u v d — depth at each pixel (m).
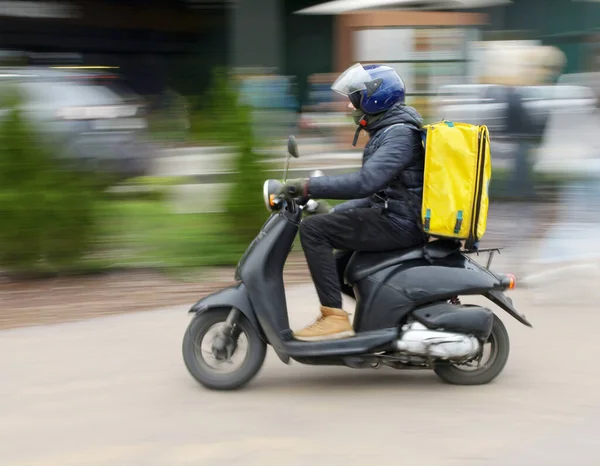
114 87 11.04
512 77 10.35
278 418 4.42
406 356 4.73
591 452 3.99
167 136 10.06
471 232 4.65
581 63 11.26
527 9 18.31
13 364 5.32
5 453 4.04
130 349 5.60
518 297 6.75
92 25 22.83
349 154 11.46
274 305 4.71
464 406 4.57
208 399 4.71
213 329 5.12
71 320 6.25
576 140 8.96
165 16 23.81
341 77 4.78
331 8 12.66
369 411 4.51
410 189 4.74
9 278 7.42
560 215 8.87
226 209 7.78
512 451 4.00
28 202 7.20
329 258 4.75
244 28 20.14
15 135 7.15
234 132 7.79
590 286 6.66
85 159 7.81
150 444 4.12
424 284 4.68
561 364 5.23
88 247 7.47
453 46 11.41
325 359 4.71
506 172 10.37
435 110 11.27
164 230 8.14
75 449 4.07
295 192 4.65
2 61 12.20
